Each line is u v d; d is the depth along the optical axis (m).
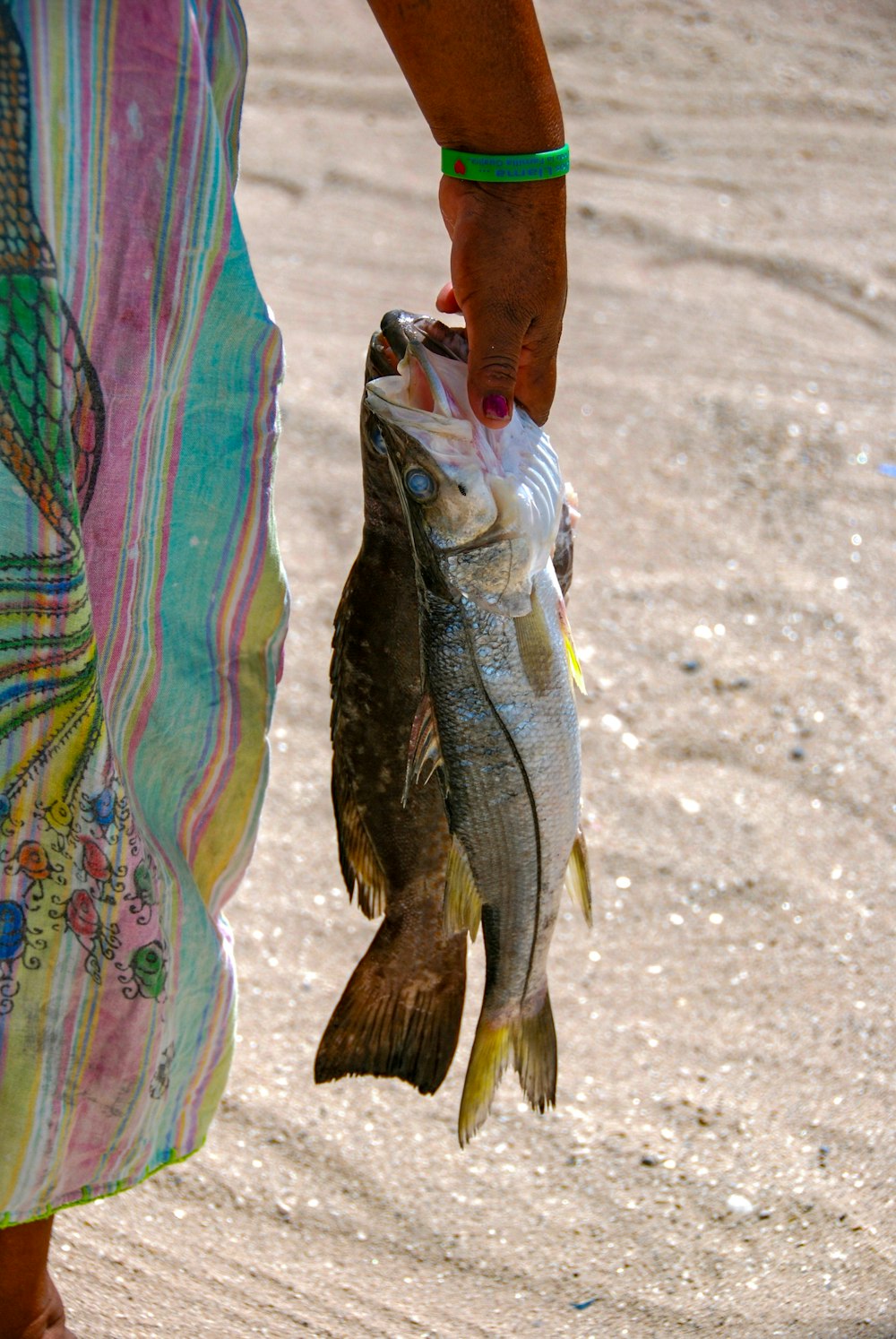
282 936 3.85
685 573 5.36
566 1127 3.27
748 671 4.86
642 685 4.79
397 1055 2.47
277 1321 2.72
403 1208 3.06
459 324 4.53
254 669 2.27
